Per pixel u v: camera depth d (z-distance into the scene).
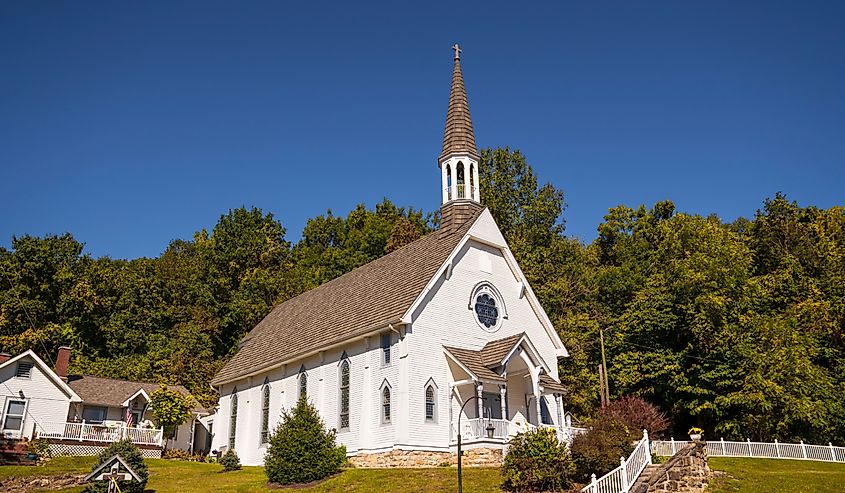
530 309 41.00
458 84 44.59
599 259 80.44
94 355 69.38
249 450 43.25
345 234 90.88
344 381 36.91
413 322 34.09
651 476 26.25
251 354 48.00
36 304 67.06
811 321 53.78
